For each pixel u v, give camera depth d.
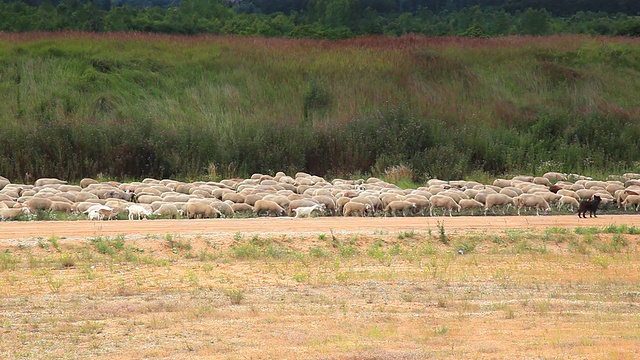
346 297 29.69
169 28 130.38
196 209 47.97
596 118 86.88
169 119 85.56
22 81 92.69
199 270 33.53
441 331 24.91
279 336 24.36
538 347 23.30
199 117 86.56
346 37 127.38
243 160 74.88
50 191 53.09
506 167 77.44
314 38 123.88
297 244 38.22
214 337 24.28
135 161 73.19
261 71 99.75
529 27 156.25
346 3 163.12
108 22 129.00
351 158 75.81
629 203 55.62
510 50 111.38
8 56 97.88
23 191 54.53
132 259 34.69
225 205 49.34
